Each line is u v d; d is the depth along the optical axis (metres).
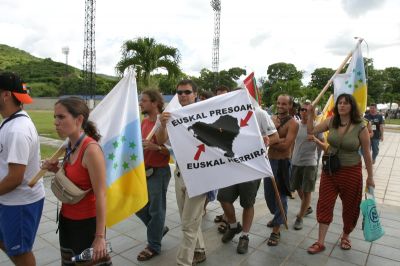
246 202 3.60
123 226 4.34
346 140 3.58
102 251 2.04
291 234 4.23
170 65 12.32
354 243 4.00
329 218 3.72
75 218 2.20
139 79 12.12
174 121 3.12
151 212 3.45
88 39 24.98
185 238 3.04
